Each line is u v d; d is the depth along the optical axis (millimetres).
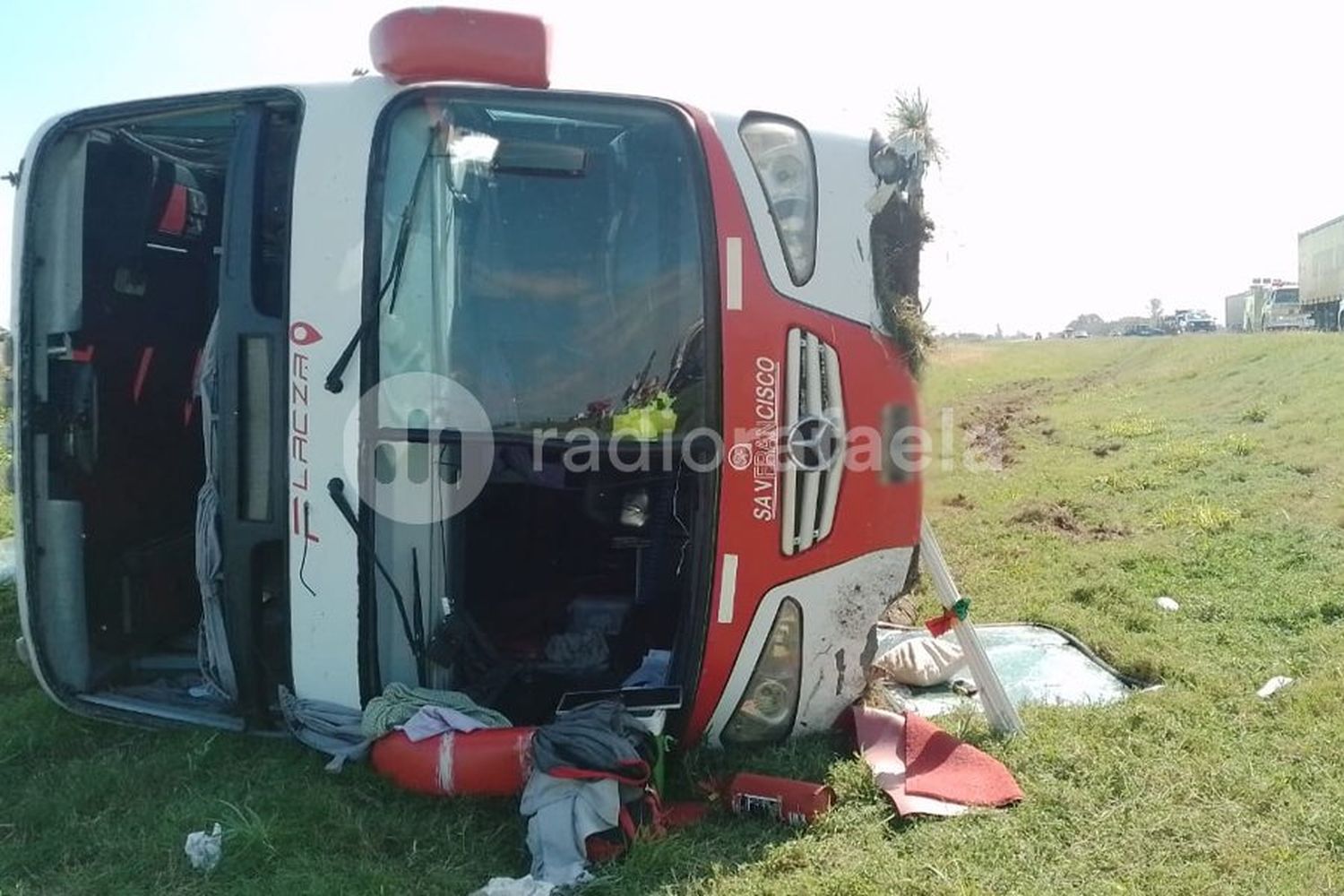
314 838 3328
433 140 3623
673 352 3600
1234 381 16484
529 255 3717
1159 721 4121
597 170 3742
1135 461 11102
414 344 3613
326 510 3564
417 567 3746
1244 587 6199
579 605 4066
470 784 3430
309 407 3541
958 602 4078
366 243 3514
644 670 3826
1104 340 32094
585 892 3010
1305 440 10922
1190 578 6508
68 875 3217
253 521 3633
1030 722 4156
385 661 3717
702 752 3840
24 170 3889
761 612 3633
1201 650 5125
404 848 3301
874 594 3869
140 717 4043
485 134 3697
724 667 3639
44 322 3941
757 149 3707
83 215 4086
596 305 3688
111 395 4277
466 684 3889
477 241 3719
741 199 3588
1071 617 5750
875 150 3857
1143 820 3389
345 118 3600
